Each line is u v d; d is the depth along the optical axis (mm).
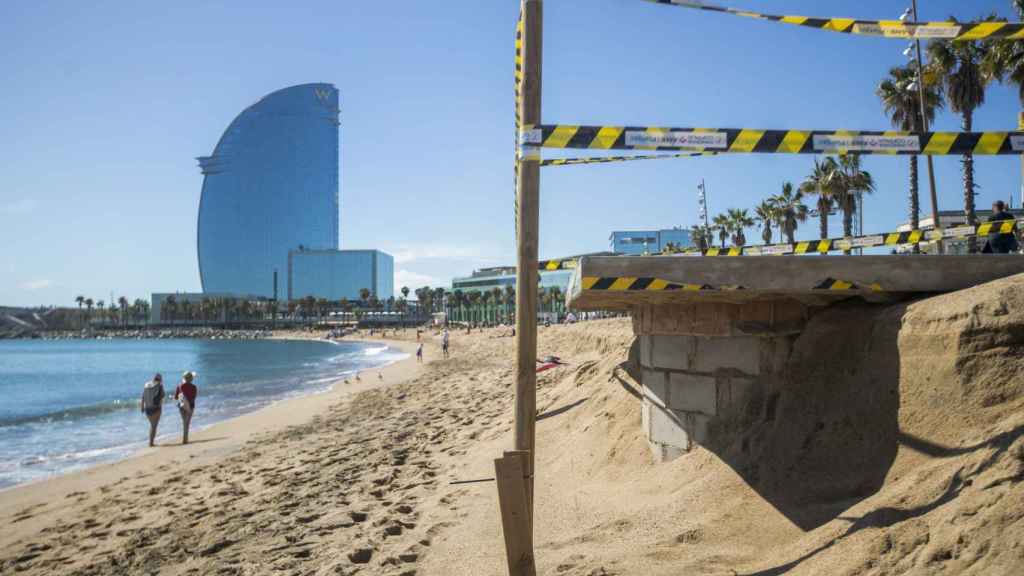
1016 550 2277
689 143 3801
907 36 3787
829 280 4273
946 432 3236
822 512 3471
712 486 4312
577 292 4484
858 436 3721
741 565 3406
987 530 2447
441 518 5773
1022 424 2869
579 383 10156
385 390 25672
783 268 4285
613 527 4387
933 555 2561
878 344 3916
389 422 15117
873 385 3805
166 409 23812
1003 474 2666
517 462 3021
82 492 10164
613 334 23641
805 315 4660
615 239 136500
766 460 4160
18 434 18016
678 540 3871
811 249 6656
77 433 17953
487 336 77750
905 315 3805
